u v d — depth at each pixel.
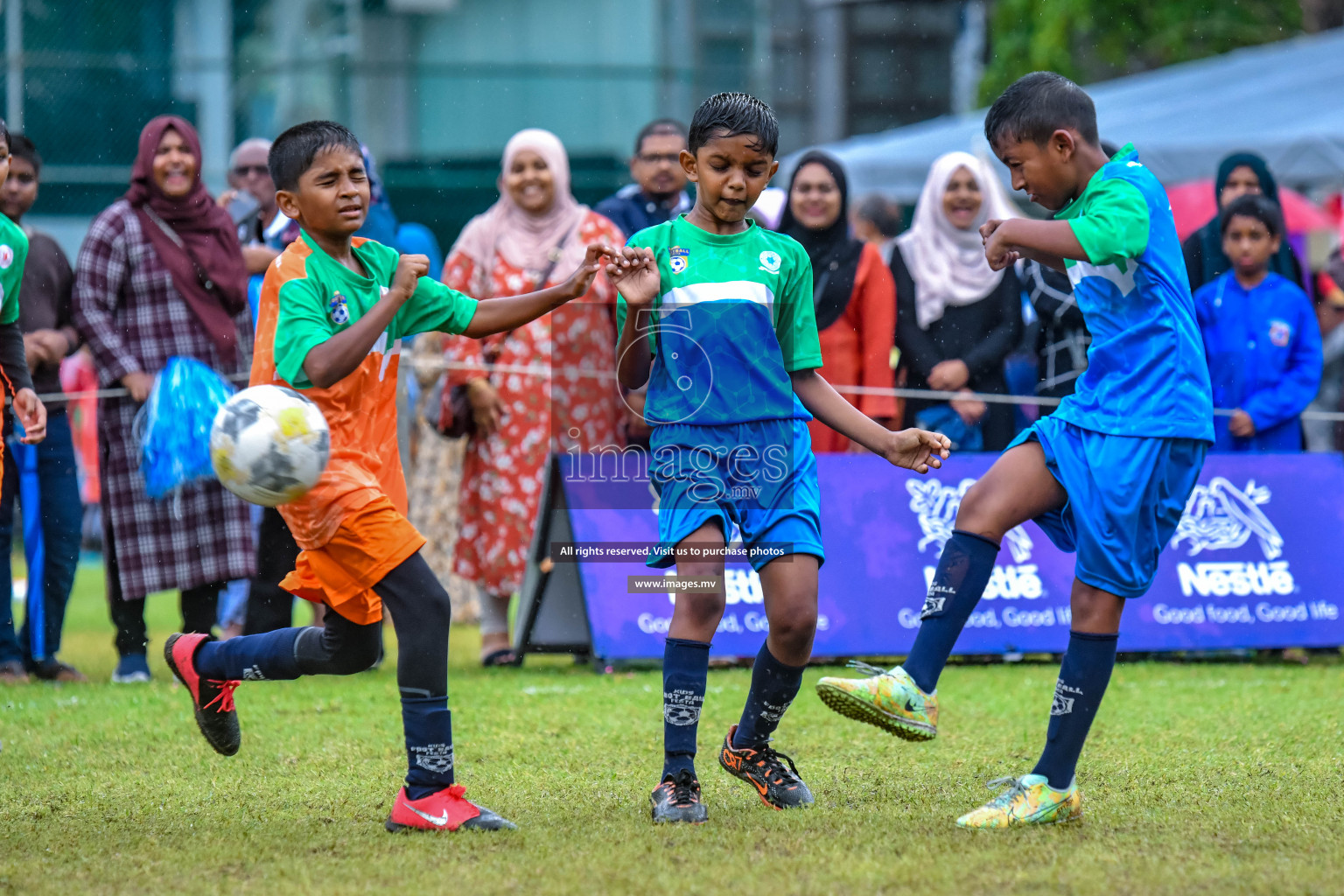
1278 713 12.78
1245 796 9.35
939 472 16.73
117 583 15.45
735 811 9.04
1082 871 7.36
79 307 15.37
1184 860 7.59
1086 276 8.95
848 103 54.06
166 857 7.91
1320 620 16.77
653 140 18.27
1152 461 8.48
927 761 10.78
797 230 17.08
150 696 13.84
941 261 17.52
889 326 17.03
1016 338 17.45
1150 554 8.65
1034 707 13.21
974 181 17.45
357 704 13.39
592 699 13.63
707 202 9.33
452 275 17.05
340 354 8.35
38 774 10.42
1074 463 8.69
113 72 34.44
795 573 8.91
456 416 16.55
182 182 15.53
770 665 9.15
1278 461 17.31
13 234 11.38
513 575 16.55
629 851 7.88
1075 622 8.72
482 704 13.41
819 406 9.52
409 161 40.75
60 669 15.59
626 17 43.34
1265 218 17.41
